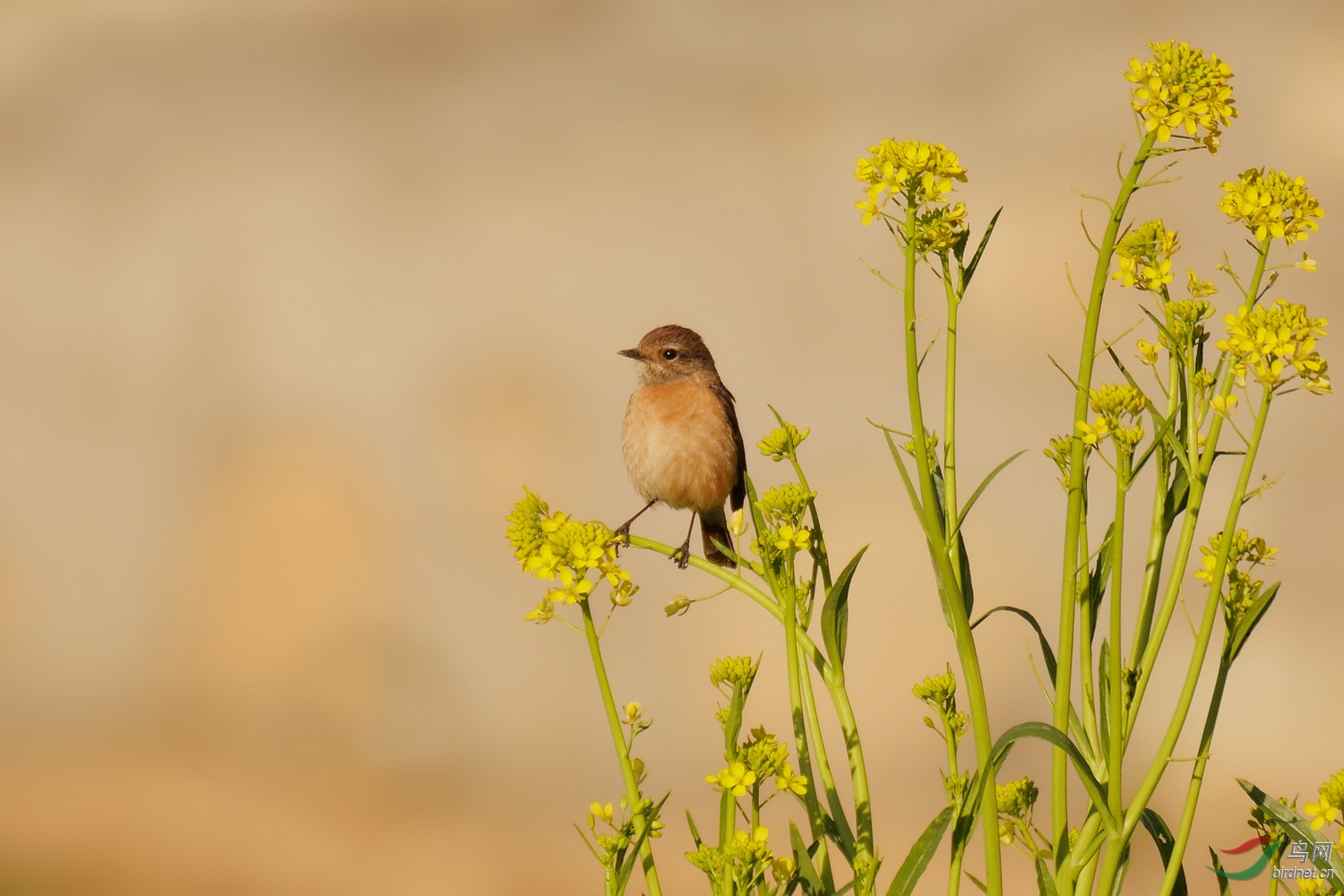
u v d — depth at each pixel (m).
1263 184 10.17
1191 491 10.17
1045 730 10.14
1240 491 10.14
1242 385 10.15
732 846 10.15
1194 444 10.18
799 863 10.16
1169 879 10.16
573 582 10.16
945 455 10.20
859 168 10.20
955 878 10.16
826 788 10.21
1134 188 10.18
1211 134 10.17
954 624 10.17
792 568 10.23
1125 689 10.18
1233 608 10.19
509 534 10.20
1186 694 10.15
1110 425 10.18
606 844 10.16
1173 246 10.22
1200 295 10.20
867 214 10.20
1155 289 10.20
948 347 10.20
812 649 10.24
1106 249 10.19
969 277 10.20
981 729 10.16
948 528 10.19
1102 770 10.18
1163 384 10.21
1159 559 10.19
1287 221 10.17
